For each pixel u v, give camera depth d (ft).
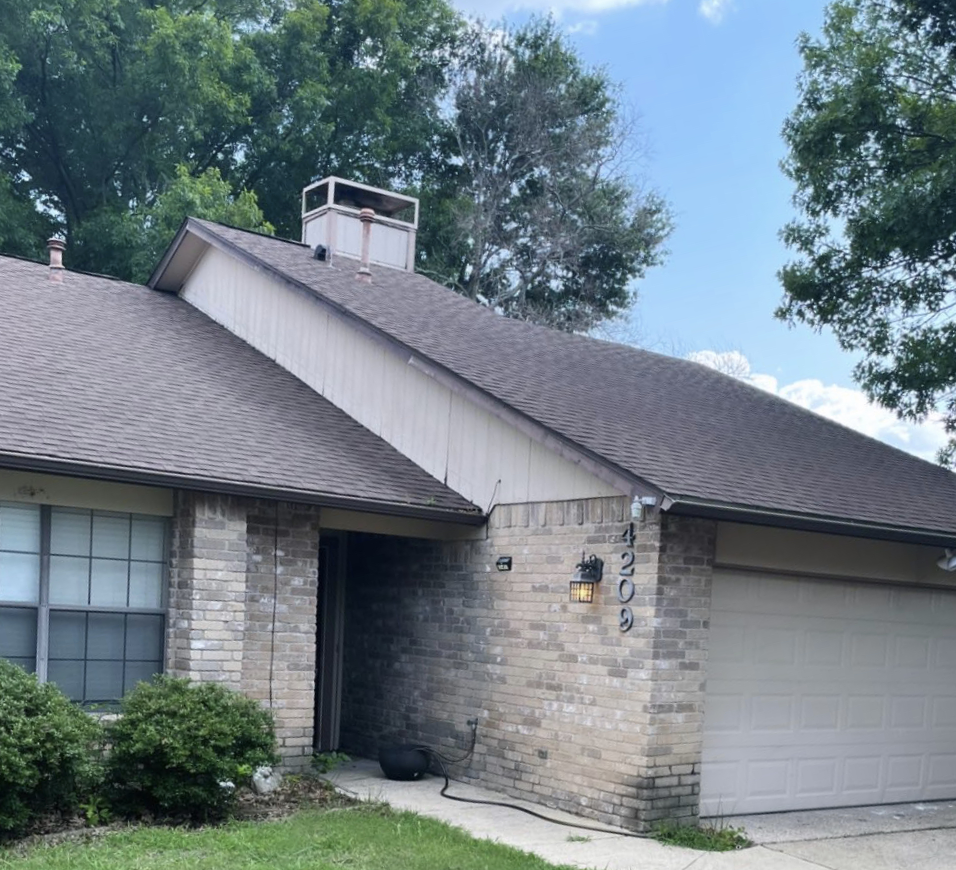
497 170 106.22
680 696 28.30
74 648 28.63
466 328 45.19
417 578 36.63
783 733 31.91
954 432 51.08
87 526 29.12
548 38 108.17
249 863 21.98
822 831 29.37
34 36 79.25
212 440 32.32
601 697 29.19
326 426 38.40
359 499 31.76
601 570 29.68
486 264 105.60
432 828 26.14
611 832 27.50
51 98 85.46
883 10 48.37
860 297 50.08
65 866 20.98
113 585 29.43
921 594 36.06
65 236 87.81
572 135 105.91
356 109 98.07
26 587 27.96
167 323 45.55
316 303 42.88
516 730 31.91
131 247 78.48
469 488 35.04
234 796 26.61
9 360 33.50
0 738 22.52
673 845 26.40
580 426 31.99
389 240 57.00
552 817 28.86
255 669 31.12
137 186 88.89
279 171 95.86
